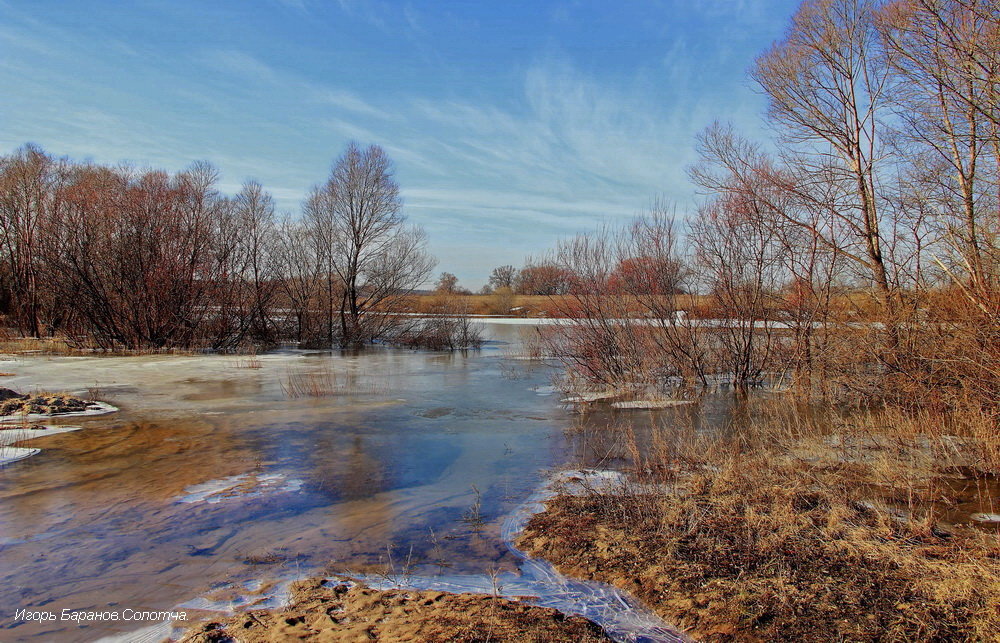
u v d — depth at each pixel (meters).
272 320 31.89
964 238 10.80
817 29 14.97
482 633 4.32
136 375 19.02
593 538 6.14
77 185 28.28
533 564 5.70
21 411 12.55
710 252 16.97
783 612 4.68
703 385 17.05
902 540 6.02
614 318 17.36
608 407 14.19
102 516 6.95
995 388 9.97
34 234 32.94
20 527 6.61
